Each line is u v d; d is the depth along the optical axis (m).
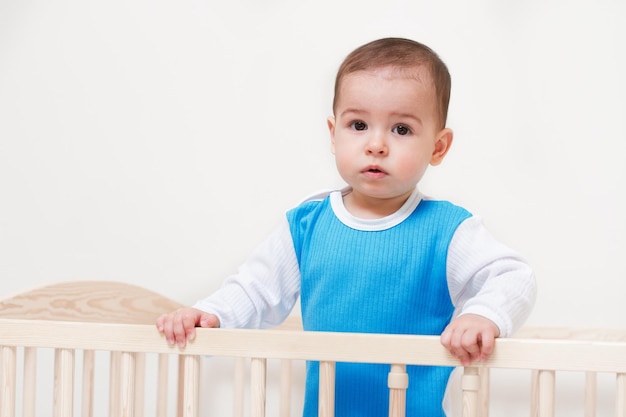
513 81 2.04
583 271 2.02
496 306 1.28
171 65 2.18
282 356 1.26
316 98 2.12
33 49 2.23
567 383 2.03
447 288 1.45
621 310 2.01
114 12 2.21
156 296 1.86
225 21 2.16
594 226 2.02
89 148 2.21
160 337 1.32
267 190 2.14
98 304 1.75
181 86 2.18
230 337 1.29
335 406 1.43
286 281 1.55
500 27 2.04
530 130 2.04
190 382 1.32
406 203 1.47
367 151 1.39
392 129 1.41
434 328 1.44
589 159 2.02
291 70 2.13
